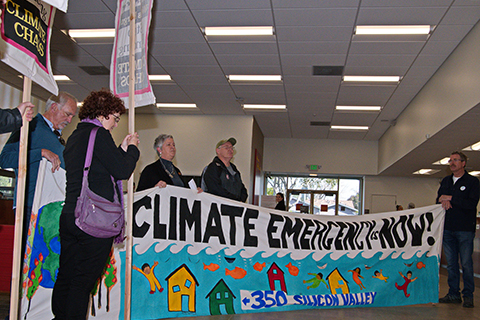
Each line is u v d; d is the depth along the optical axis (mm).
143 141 10906
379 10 5199
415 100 8641
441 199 3992
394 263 3746
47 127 2809
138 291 2895
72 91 9180
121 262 2881
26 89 1938
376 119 10633
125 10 2811
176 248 3084
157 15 5578
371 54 6574
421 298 3779
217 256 3219
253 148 11016
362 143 13430
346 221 3688
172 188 3148
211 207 3279
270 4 5191
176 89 8867
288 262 3420
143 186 3324
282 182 14234
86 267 1938
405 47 6227
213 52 6812
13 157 2586
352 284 3570
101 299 2760
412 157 9844
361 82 7922
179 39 6344
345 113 10188
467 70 5625
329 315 3238
